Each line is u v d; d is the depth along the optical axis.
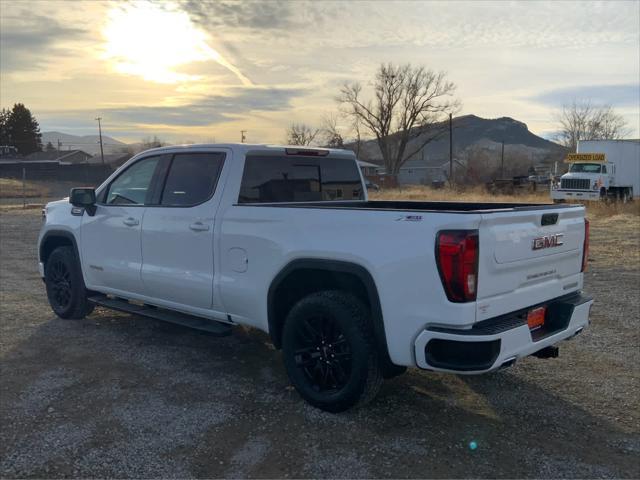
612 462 3.41
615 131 75.44
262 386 4.57
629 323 6.25
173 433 3.77
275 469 3.34
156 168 5.39
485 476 3.25
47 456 3.48
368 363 3.81
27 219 20.62
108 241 5.75
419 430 3.81
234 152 4.83
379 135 70.50
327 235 3.96
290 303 4.48
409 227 3.56
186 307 5.09
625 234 14.88
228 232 4.60
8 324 6.34
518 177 44.31
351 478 3.24
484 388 4.52
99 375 4.80
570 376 4.76
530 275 3.84
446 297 3.42
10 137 103.19
